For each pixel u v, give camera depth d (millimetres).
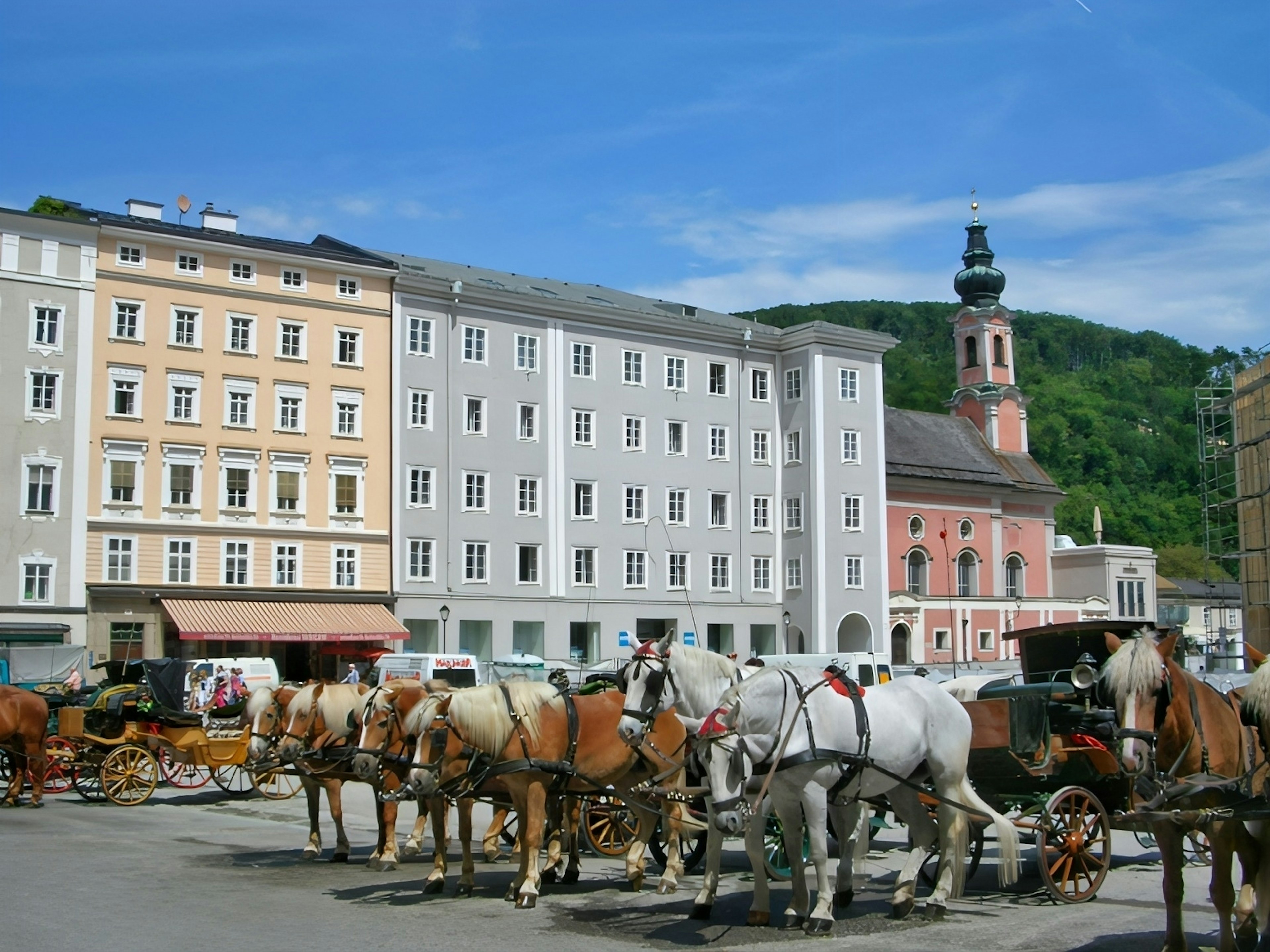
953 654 67125
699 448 69625
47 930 13672
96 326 54344
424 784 15633
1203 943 13172
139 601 54156
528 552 63969
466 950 12820
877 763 14383
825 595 69688
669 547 67938
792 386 72250
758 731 14000
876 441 72750
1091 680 16625
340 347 60000
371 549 59719
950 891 14852
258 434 57656
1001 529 83812
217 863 19250
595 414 66438
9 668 46344
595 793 16453
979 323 91188
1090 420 134625
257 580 57000
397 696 18250
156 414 55438
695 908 14719
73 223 53781
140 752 28547
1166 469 135625
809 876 17422
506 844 21844
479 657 62750
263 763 19516
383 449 60469
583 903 15781
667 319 68750
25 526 52219
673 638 15430
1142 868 19016
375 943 13156
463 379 62719
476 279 68688
